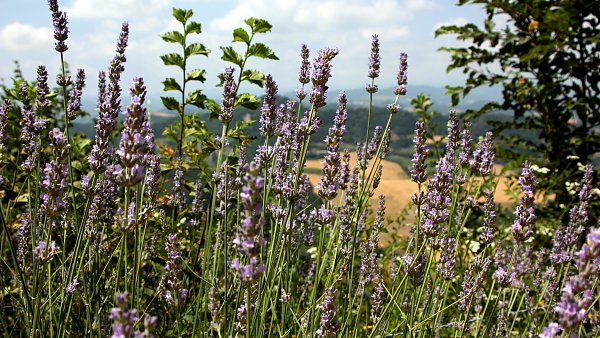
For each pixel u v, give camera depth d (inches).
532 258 212.2
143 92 87.4
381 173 159.2
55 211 92.0
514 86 258.7
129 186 84.6
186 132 182.2
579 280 71.1
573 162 253.8
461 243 202.2
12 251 97.6
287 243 129.3
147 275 159.3
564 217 236.7
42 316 110.8
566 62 249.0
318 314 128.2
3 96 188.4
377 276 137.0
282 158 144.2
